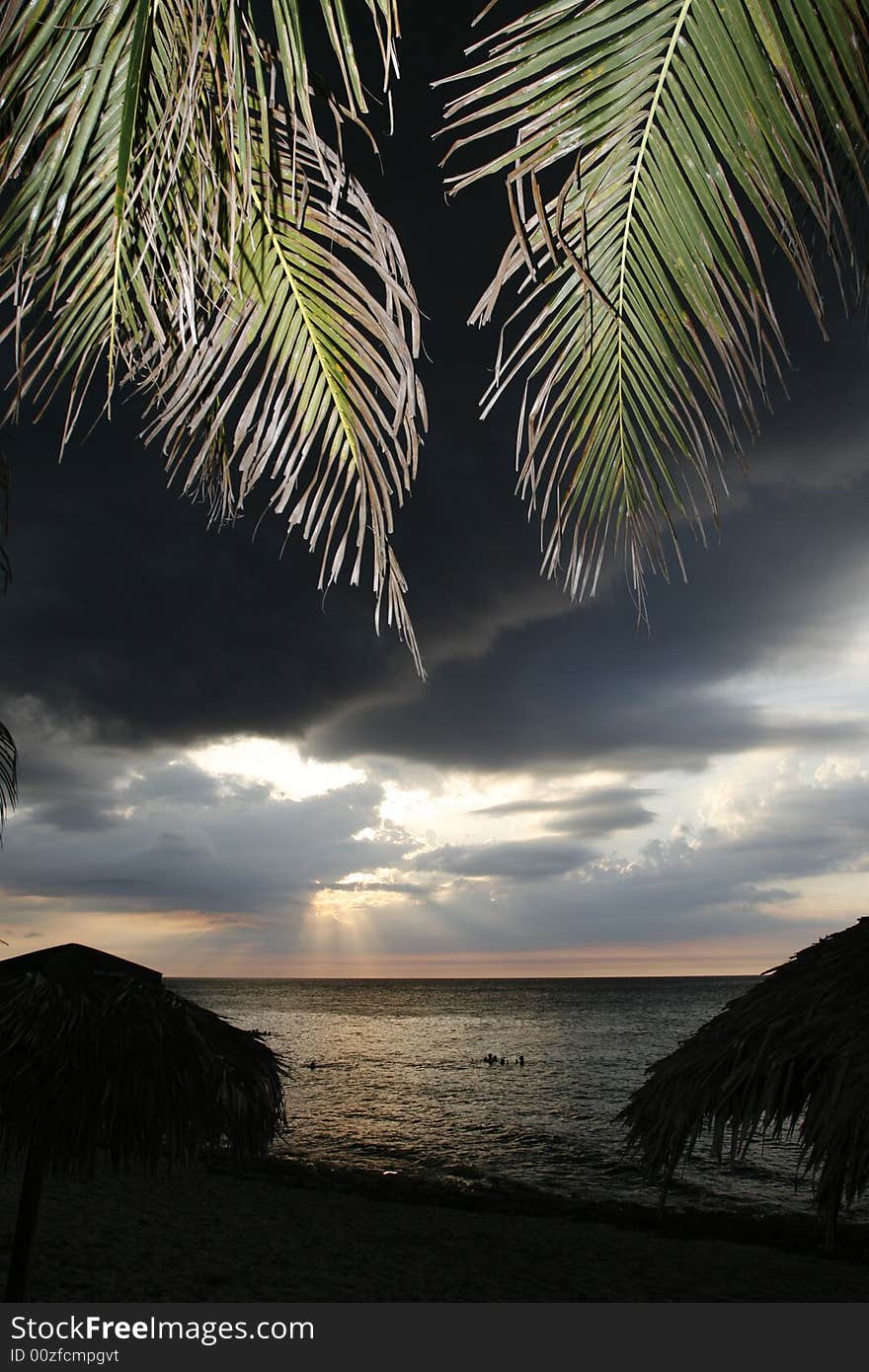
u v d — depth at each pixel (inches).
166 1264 366.0
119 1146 205.5
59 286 51.4
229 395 58.6
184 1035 223.6
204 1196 508.1
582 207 45.1
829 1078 106.5
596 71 42.1
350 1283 367.6
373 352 56.7
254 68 47.8
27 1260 256.4
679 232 45.3
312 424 59.2
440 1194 595.5
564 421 51.8
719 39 40.8
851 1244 464.8
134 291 54.3
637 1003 4323.3
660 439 52.7
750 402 46.9
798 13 38.8
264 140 47.4
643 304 48.5
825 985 119.0
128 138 44.8
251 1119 229.9
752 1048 119.9
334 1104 1146.7
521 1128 947.3
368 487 58.6
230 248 51.6
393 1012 3666.3
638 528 54.8
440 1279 383.9
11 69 45.3
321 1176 623.2
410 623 59.1
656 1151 126.5
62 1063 205.6
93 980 231.5
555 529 53.5
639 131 43.6
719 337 46.8
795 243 42.1
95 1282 331.0
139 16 44.8
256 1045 249.0
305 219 54.2
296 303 57.2
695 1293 375.2
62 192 48.8
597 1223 516.7
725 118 41.6
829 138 58.8
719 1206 568.4
